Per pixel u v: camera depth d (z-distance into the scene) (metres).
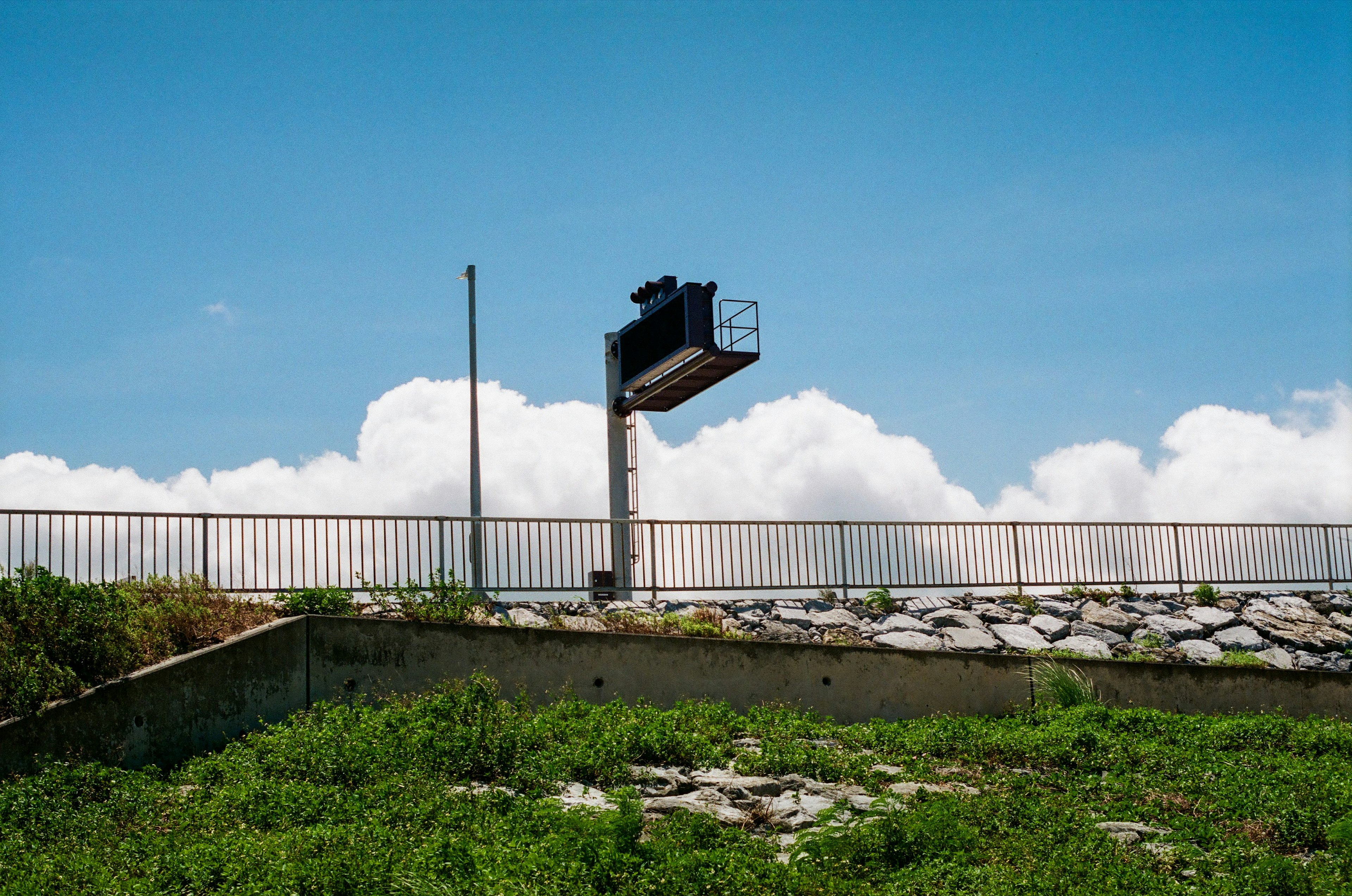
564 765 11.75
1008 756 13.77
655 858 8.57
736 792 11.22
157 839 9.38
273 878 7.93
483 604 18.50
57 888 8.23
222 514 17.52
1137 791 11.98
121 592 14.80
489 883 7.79
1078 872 8.84
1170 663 18.61
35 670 12.09
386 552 18.47
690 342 22.61
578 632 15.75
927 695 17.25
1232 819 11.05
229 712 13.52
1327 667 21.19
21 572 13.88
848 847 9.12
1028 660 17.92
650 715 14.49
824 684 16.78
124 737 12.48
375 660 14.71
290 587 17.48
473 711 13.48
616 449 25.69
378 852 8.43
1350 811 10.98
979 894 8.20
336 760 11.39
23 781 10.84
